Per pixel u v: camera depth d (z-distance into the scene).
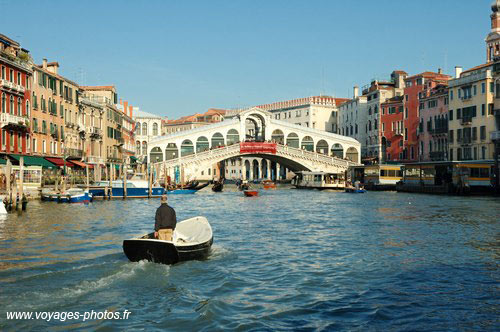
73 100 59.25
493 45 72.06
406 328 10.77
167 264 15.88
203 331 10.58
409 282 14.53
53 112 53.25
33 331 10.46
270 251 19.33
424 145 79.50
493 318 11.37
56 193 43.09
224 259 17.59
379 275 15.40
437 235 23.83
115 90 80.38
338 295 13.20
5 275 14.86
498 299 12.79
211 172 118.50
